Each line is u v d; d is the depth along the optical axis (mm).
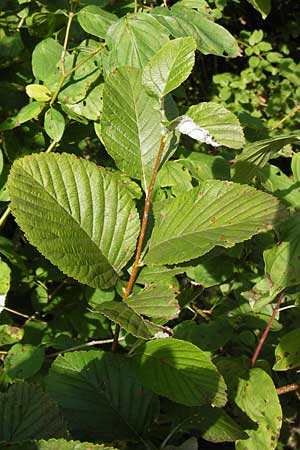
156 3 755
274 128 886
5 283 635
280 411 574
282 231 592
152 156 538
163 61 487
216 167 703
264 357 692
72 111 656
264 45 1545
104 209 508
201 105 480
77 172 503
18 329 648
